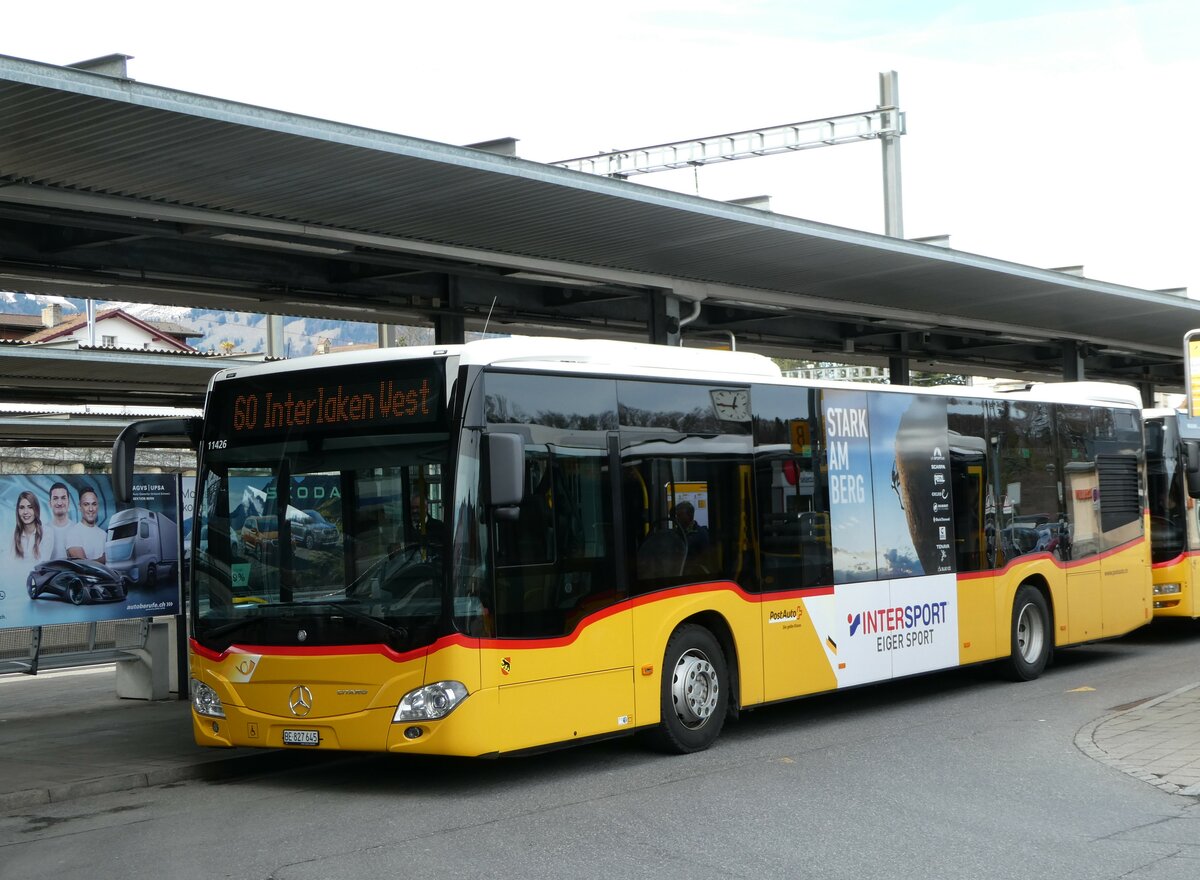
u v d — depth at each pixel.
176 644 15.26
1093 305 23.33
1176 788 9.10
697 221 15.20
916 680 15.80
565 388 9.91
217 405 10.09
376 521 9.29
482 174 12.62
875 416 13.06
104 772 10.38
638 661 10.23
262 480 9.78
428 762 10.95
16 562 13.84
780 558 11.72
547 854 7.44
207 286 15.73
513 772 10.30
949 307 22.88
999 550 14.65
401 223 14.45
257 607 9.61
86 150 11.12
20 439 29.45
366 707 9.09
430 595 9.00
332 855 7.55
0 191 11.93
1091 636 16.20
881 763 10.27
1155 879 6.77
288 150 11.47
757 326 23.86
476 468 9.15
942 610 13.66
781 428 11.91
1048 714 12.70
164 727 12.92
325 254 15.44
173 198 12.86
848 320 23.48
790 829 7.99
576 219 14.73
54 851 7.99
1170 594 19.22
